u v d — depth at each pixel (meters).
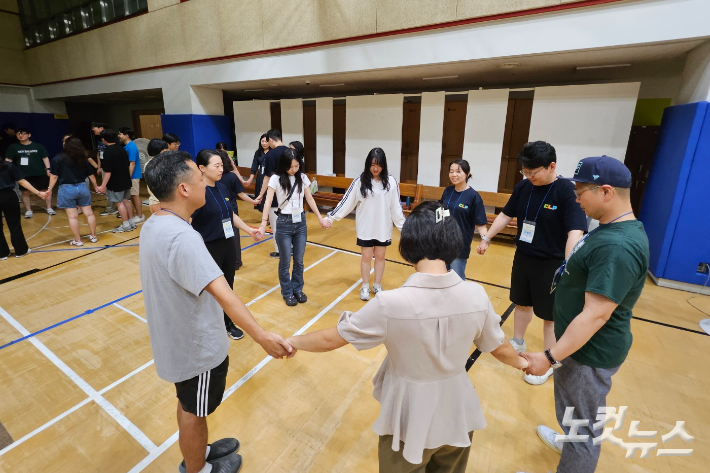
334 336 1.13
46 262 4.65
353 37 5.32
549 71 5.54
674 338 3.09
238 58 6.67
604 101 4.72
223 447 1.91
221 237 2.68
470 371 2.65
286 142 7.83
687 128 3.80
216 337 1.52
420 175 6.39
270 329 3.17
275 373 2.61
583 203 1.38
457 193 3.02
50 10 9.77
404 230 1.08
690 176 3.79
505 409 2.29
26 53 10.97
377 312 1.03
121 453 1.95
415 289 1.03
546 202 2.23
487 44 4.46
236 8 6.39
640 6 3.61
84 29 9.01
